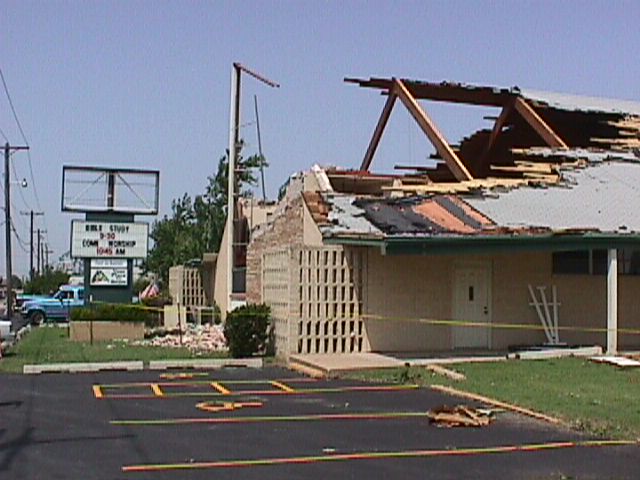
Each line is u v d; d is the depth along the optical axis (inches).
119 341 1104.2
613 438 448.1
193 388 645.3
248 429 473.7
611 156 1084.5
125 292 1332.4
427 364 748.6
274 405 560.1
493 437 451.2
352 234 800.9
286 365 799.1
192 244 2121.1
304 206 950.4
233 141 1422.2
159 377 717.3
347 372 715.4
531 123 1153.4
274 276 869.8
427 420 503.2
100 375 735.1
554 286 913.5
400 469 378.0
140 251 1333.7
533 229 800.9
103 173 1321.4
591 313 917.8
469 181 1024.9
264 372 752.3
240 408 547.5
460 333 877.2
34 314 1865.2
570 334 913.5
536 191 954.1
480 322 885.8
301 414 524.4
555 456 405.4
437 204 913.5
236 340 858.1
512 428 477.4
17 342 1082.7
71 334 1137.4
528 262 908.0
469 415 500.1
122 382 683.4
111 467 379.6
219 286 1487.5
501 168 1078.4
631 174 1039.6
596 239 810.2
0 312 2096.5
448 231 794.8
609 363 744.3
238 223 1421.0
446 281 874.8
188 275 1595.7
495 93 1182.9
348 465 385.7
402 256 855.7
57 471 371.9
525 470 377.1
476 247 789.2
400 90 1162.0
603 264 924.6
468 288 884.6
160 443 433.1
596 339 920.3
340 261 834.8
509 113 1197.1
